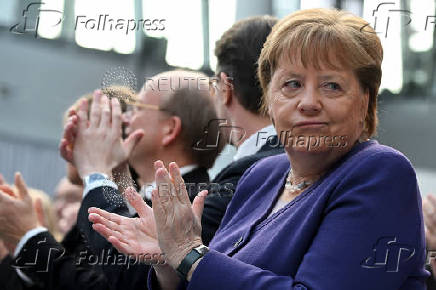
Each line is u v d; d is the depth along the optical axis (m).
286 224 2.37
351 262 2.19
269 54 2.45
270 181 2.70
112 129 3.34
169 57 7.28
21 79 13.17
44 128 13.24
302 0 5.29
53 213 4.82
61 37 12.23
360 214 2.23
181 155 3.40
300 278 2.20
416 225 2.27
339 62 2.37
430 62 9.15
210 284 2.24
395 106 9.23
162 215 2.34
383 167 2.29
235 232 2.59
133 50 7.59
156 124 3.41
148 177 3.42
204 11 7.27
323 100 2.37
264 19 3.42
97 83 11.54
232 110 3.41
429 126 9.27
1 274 4.03
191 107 3.41
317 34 2.38
